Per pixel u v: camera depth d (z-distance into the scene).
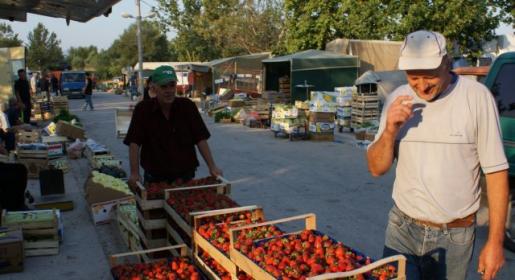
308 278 2.61
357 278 2.70
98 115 24.16
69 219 7.15
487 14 23.03
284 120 15.38
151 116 4.92
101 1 5.39
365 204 7.82
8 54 18.47
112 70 76.31
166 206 4.55
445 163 2.70
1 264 5.21
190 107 5.06
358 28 24.62
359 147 13.59
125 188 7.16
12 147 11.31
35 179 9.65
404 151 2.83
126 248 5.95
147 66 41.38
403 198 2.88
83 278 5.13
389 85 15.78
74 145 12.12
